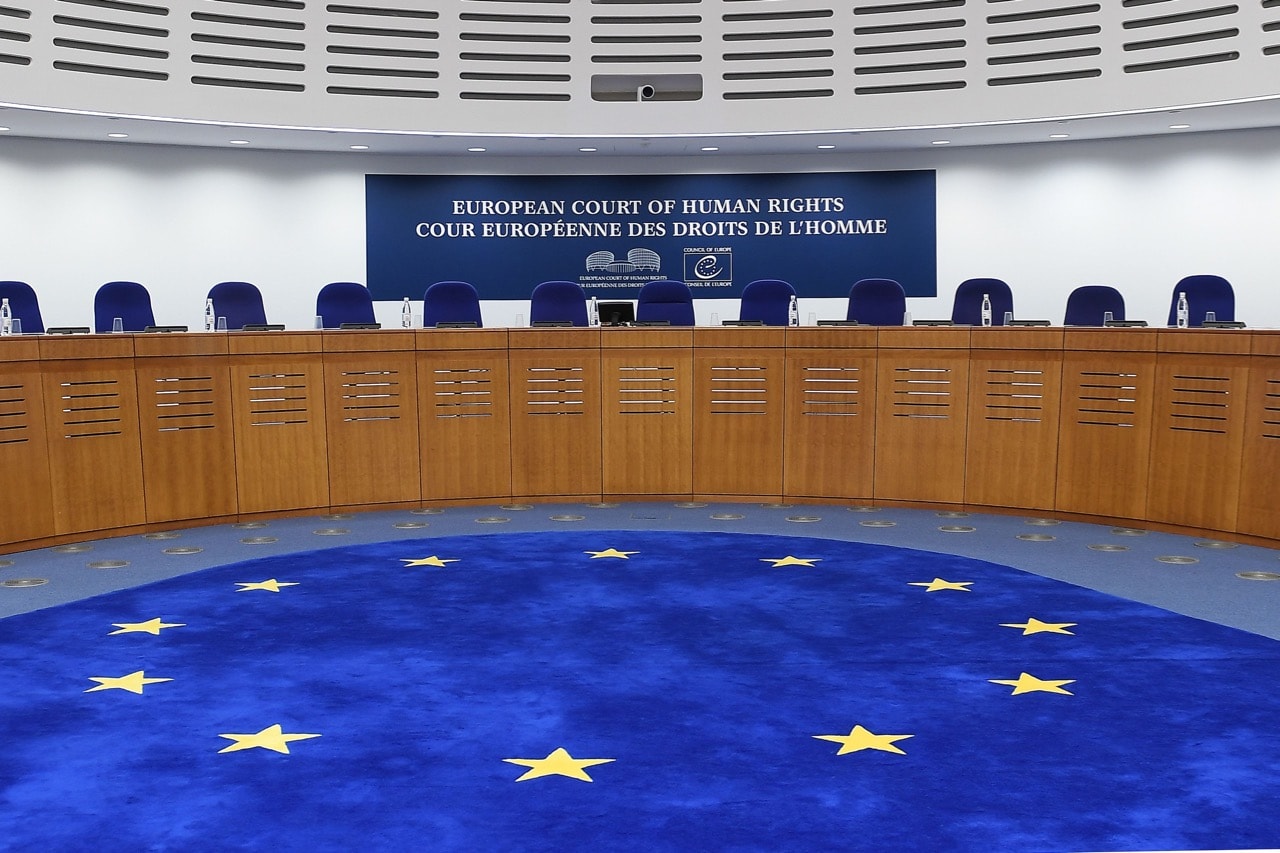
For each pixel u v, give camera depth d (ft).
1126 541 21.84
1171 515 22.61
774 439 26.08
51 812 9.94
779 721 12.16
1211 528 22.02
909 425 25.44
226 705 12.73
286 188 39.27
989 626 15.84
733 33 34.04
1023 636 15.34
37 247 36.22
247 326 25.82
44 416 21.56
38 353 21.45
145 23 30.37
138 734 11.84
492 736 11.75
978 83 33.06
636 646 14.96
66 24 29.19
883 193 40.65
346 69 32.94
